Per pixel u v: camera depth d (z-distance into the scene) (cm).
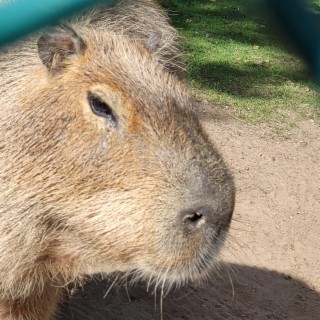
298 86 164
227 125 138
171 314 84
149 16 77
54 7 37
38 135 55
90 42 57
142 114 52
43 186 55
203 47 182
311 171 124
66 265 60
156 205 51
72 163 54
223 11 215
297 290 93
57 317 79
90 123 53
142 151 52
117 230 52
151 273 53
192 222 50
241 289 91
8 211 57
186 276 52
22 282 60
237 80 163
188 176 50
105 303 84
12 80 59
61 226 56
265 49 188
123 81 54
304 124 145
